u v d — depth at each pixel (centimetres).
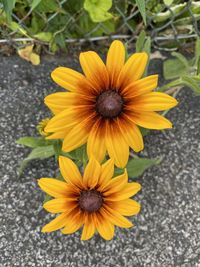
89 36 34
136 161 29
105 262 29
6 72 33
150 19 33
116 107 23
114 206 25
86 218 25
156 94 22
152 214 31
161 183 31
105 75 23
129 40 35
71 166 24
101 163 26
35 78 33
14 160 31
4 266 29
